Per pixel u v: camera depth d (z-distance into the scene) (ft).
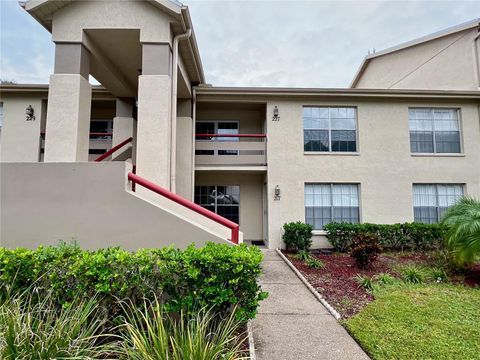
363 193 36.17
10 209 14.44
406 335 13.05
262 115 40.73
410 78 47.34
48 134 20.92
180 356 8.31
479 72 38.40
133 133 32.96
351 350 12.01
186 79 30.45
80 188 14.47
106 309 10.62
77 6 22.12
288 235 33.37
